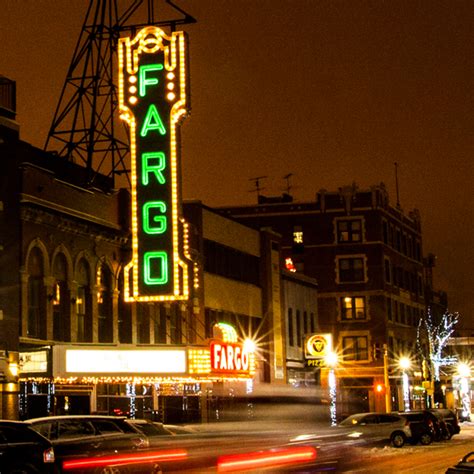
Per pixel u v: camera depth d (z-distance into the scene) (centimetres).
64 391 4159
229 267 5897
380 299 8869
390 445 4678
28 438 2314
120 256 4662
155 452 2695
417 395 9556
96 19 4678
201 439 3022
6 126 3872
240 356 4428
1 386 3684
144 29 4334
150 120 4269
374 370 8712
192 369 4103
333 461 2547
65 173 4359
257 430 3994
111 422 2619
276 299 6481
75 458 2478
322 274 9006
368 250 8962
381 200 9069
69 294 4209
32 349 3891
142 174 4259
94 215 4462
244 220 9206
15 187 3881
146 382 4275
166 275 4188
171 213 4216
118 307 4659
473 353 12094
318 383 7106
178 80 4284
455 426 5741
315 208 9125
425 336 10069
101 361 4006
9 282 3800
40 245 4025
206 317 5497
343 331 8875
